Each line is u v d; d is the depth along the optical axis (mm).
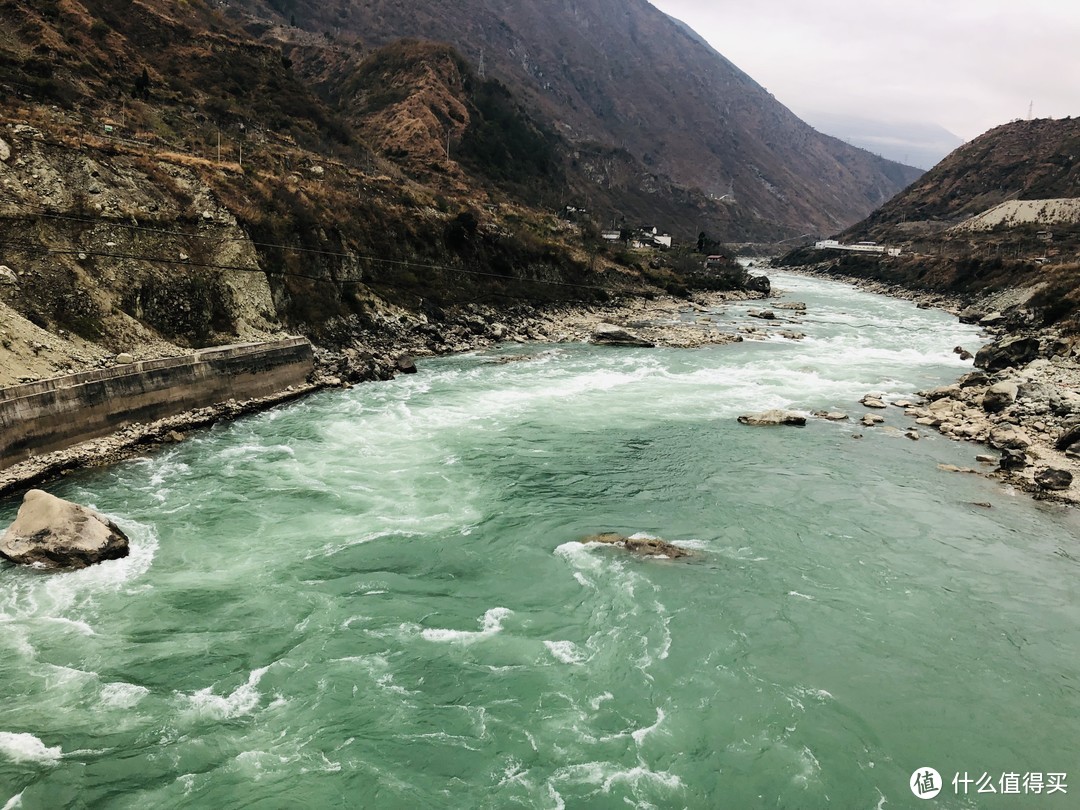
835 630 21141
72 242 40250
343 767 15406
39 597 21062
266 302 48969
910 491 32094
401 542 25406
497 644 19797
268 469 31938
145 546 24438
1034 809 14852
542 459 34500
